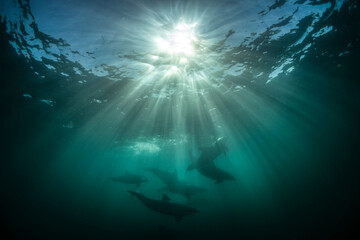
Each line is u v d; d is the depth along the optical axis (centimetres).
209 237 1453
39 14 696
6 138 1959
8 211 2405
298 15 830
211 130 2236
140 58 952
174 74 1106
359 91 1708
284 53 1088
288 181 2998
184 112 1639
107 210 2894
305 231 1334
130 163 4838
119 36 806
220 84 1288
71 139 2428
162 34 809
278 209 2050
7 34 791
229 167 6681
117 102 1427
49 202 3531
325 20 892
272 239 1327
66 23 733
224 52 970
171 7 690
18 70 1032
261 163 5753
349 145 2959
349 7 835
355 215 1323
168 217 2339
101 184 8406
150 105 1478
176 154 3750
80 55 916
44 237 1695
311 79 1482
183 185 1135
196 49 920
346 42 1084
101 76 1098
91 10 686
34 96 1318
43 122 1773
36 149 2562
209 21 768
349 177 2339
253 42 940
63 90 1249
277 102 1792
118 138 2392
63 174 4938
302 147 3825
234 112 1833
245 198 3020
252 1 715
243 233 1487
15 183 3316
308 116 2314
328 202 1806
